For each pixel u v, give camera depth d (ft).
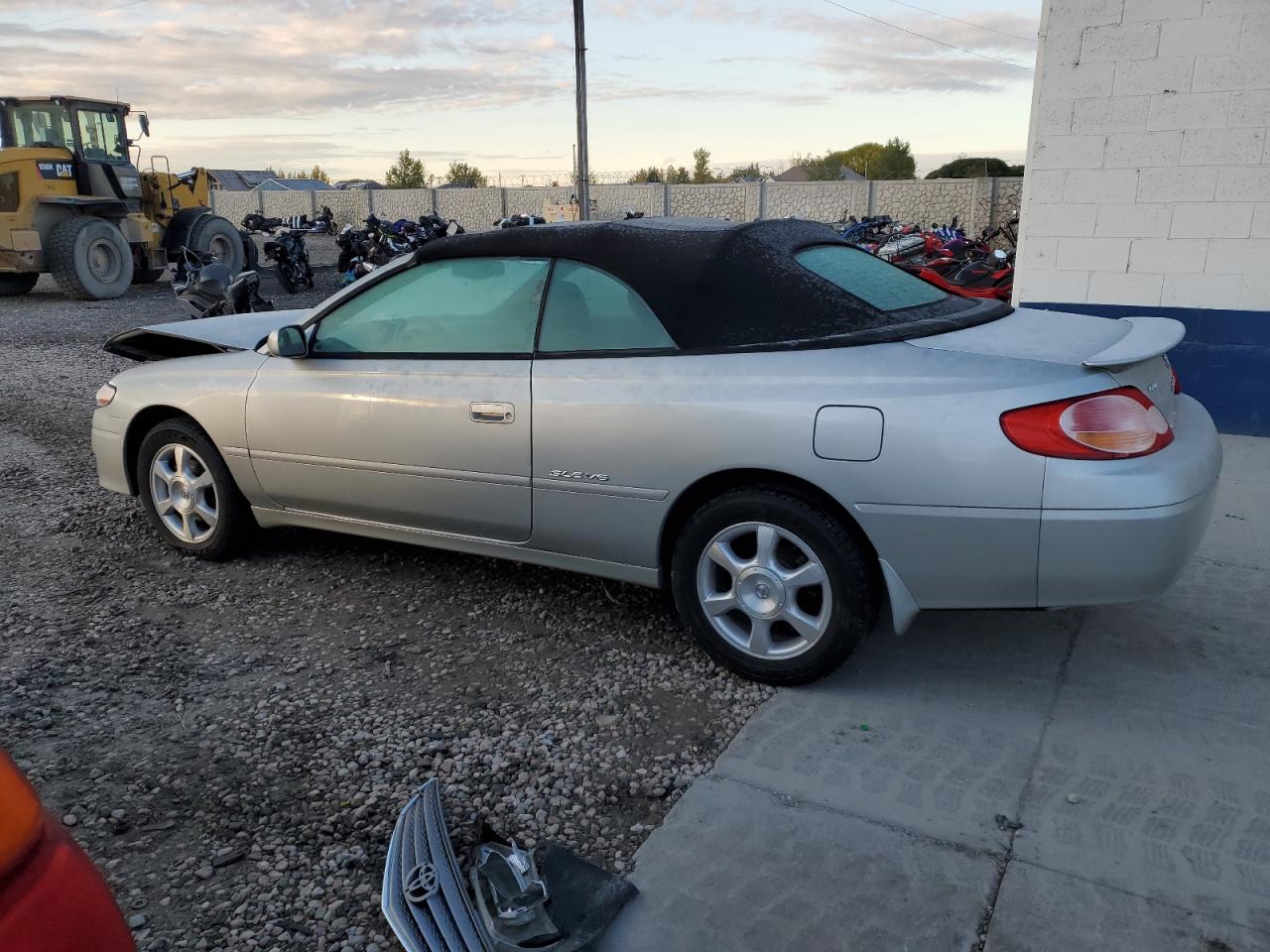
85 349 36.11
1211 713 10.29
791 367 10.33
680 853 8.27
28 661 11.84
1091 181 21.06
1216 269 20.27
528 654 12.00
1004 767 9.41
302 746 10.03
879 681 11.12
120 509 17.72
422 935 6.92
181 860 8.30
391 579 14.42
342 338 13.39
